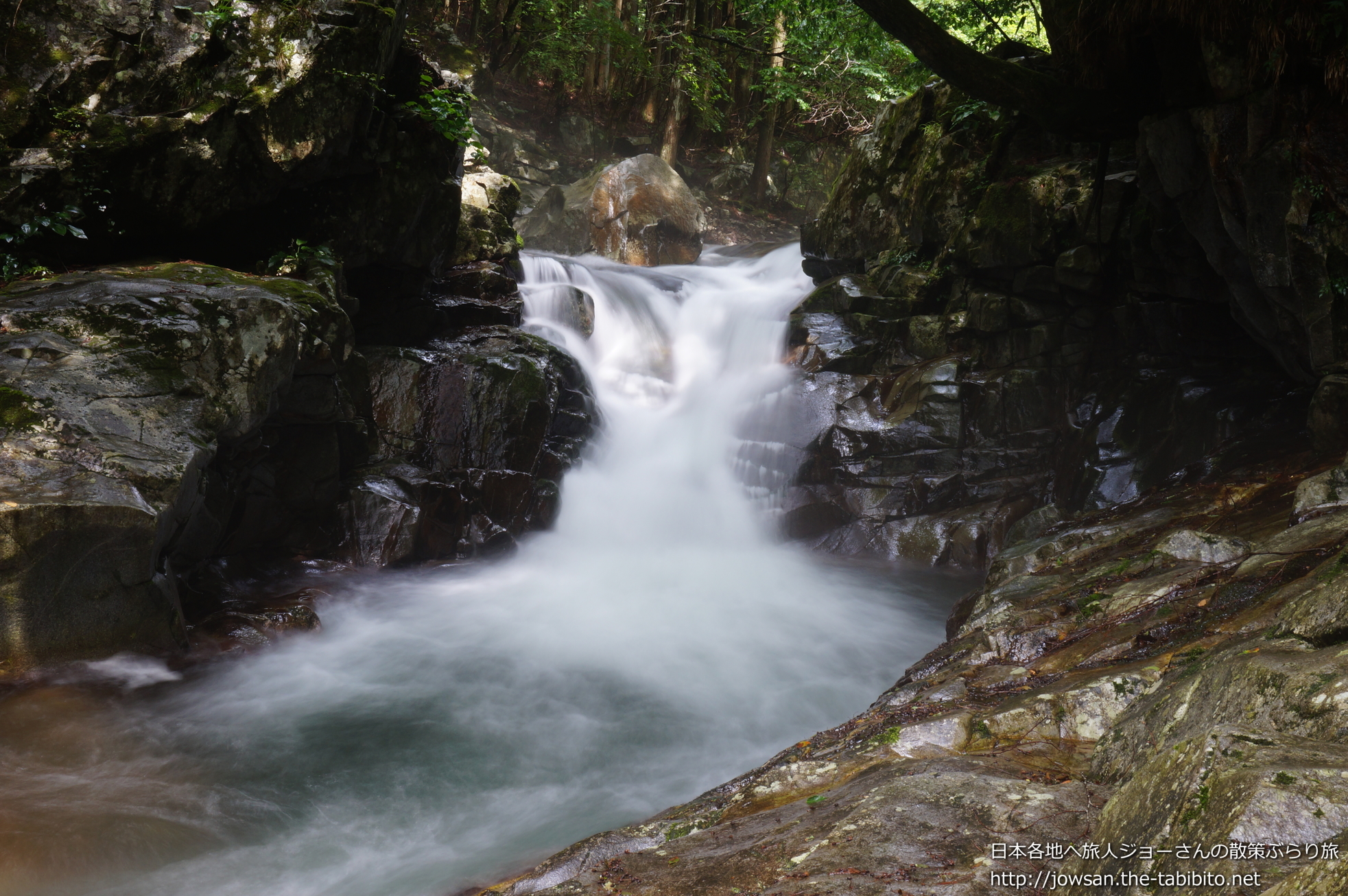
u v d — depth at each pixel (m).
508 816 5.10
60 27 8.21
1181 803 1.92
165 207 8.58
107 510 5.82
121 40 8.41
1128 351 11.24
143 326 7.02
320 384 8.76
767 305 15.98
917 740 3.69
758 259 20.39
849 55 22.03
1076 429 11.48
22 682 5.75
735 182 27.17
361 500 9.59
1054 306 11.85
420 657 7.71
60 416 6.22
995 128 13.20
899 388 12.76
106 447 6.25
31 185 7.88
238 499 8.50
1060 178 11.64
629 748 6.15
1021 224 11.77
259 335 7.50
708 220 25.58
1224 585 4.67
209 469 7.67
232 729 6.10
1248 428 9.21
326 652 7.68
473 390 10.83
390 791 5.37
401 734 6.21
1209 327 10.09
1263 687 2.72
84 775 5.20
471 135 10.82
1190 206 8.26
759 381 13.89
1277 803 1.75
